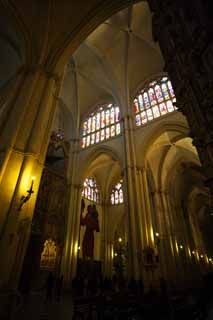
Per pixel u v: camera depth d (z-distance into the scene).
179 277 18.55
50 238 15.30
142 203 15.63
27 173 8.11
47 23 11.88
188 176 29.92
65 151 20.69
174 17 5.85
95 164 24.78
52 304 9.45
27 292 12.66
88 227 23.64
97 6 12.05
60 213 17.03
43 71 10.77
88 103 26.16
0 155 8.05
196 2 4.54
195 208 34.88
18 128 8.62
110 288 14.37
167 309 5.49
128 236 14.41
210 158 4.21
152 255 13.20
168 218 22.11
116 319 5.47
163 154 24.14
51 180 17.38
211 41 4.11
